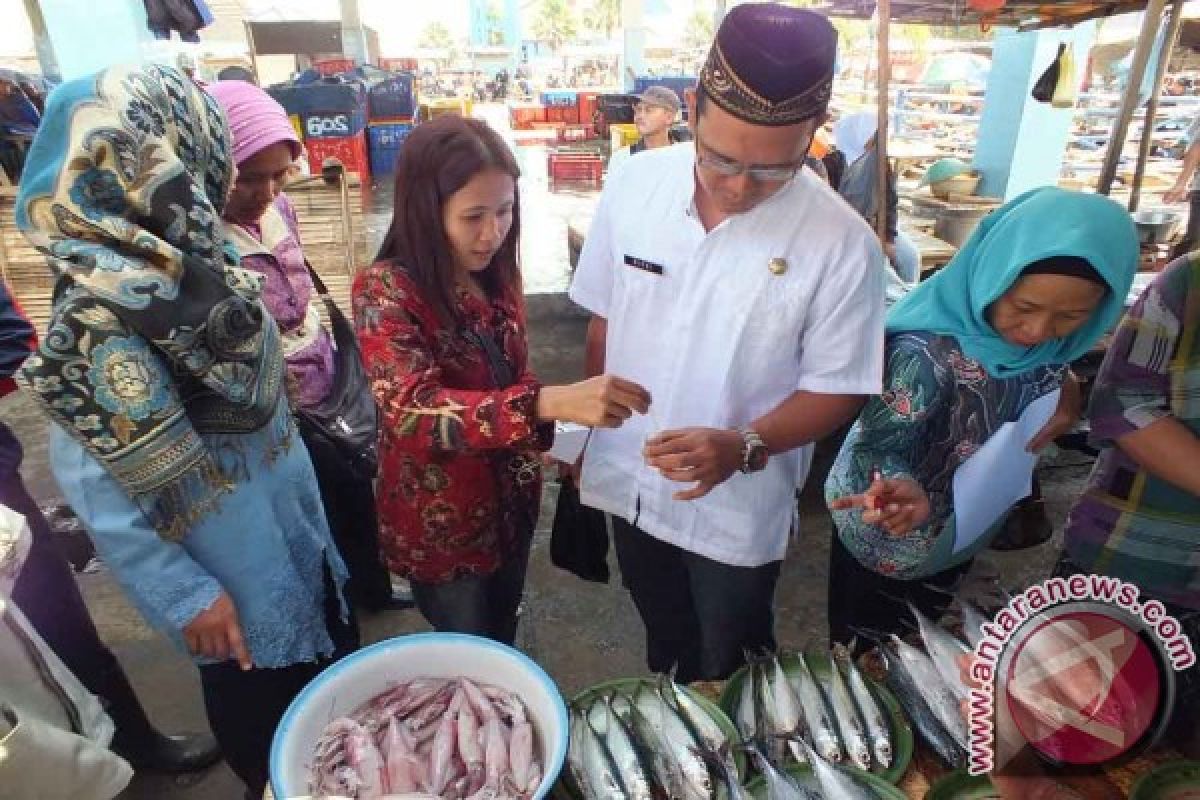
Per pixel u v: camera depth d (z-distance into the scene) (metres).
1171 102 8.91
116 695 1.99
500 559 1.67
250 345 1.25
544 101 13.59
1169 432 1.26
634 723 1.19
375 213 6.17
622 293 1.54
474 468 1.55
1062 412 1.53
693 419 1.51
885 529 1.48
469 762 1.02
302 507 1.49
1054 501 3.44
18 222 1.12
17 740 0.87
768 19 1.09
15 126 4.87
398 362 1.28
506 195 1.32
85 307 1.08
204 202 1.21
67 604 1.87
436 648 1.14
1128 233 1.17
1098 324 1.29
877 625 1.71
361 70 8.73
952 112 11.31
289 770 0.97
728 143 1.16
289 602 1.41
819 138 5.91
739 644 1.71
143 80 1.15
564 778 1.09
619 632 2.81
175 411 1.16
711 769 1.10
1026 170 6.30
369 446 2.33
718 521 1.55
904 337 1.39
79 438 1.11
